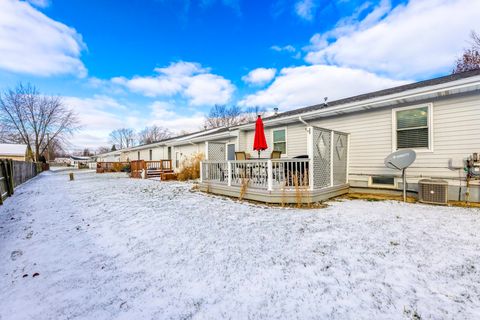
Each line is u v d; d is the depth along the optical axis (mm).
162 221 4789
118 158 36250
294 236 3705
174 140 17875
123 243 3684
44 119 31125
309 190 6059
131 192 8984
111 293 2338
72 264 3008
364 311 1949
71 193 9219
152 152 23375
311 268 2688
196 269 2756
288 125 9688
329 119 8312
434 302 2025
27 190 10484
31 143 31906
